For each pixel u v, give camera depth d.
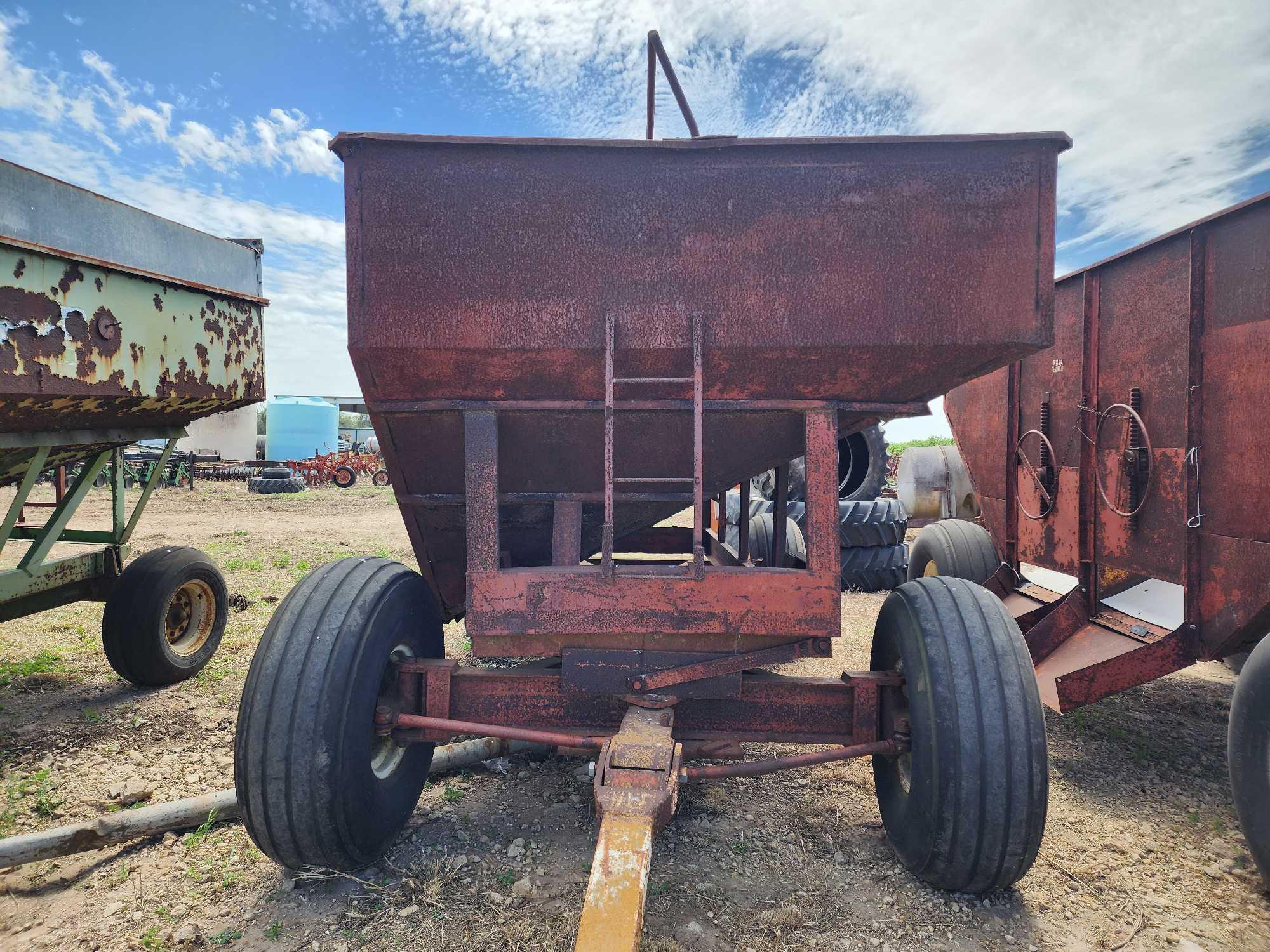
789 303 2.55
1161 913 2.48
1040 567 4.90
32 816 3.04
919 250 2.53
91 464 4.26
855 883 2.59
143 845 2.78
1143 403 3.86
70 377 3.14
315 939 2.27
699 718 2.79
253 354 4.50
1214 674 5.11
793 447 3.04
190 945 2.25
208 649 4.93
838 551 2.64
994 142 2.49
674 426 2.87
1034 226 2.53
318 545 10.66
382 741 2.78
